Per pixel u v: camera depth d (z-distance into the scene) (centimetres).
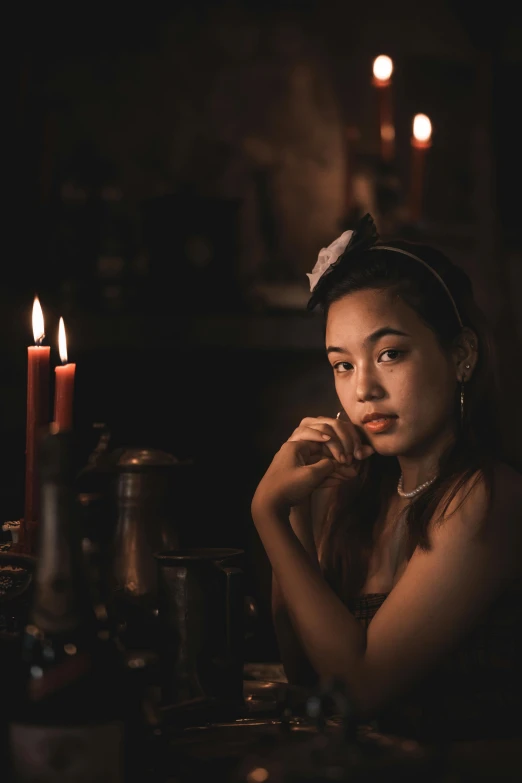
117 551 120
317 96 362
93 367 351
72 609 79
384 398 128
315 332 354
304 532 146
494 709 122
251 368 363
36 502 113
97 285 327
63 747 73
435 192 376
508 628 124
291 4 359
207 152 349
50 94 330
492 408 135
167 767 86
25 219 321
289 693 108
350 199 353
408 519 129
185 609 104
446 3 379
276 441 364
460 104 381
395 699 118
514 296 381
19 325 320
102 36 337
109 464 119
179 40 346
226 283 342
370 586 143
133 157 339
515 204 382
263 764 66
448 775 67
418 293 128
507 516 124
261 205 354
